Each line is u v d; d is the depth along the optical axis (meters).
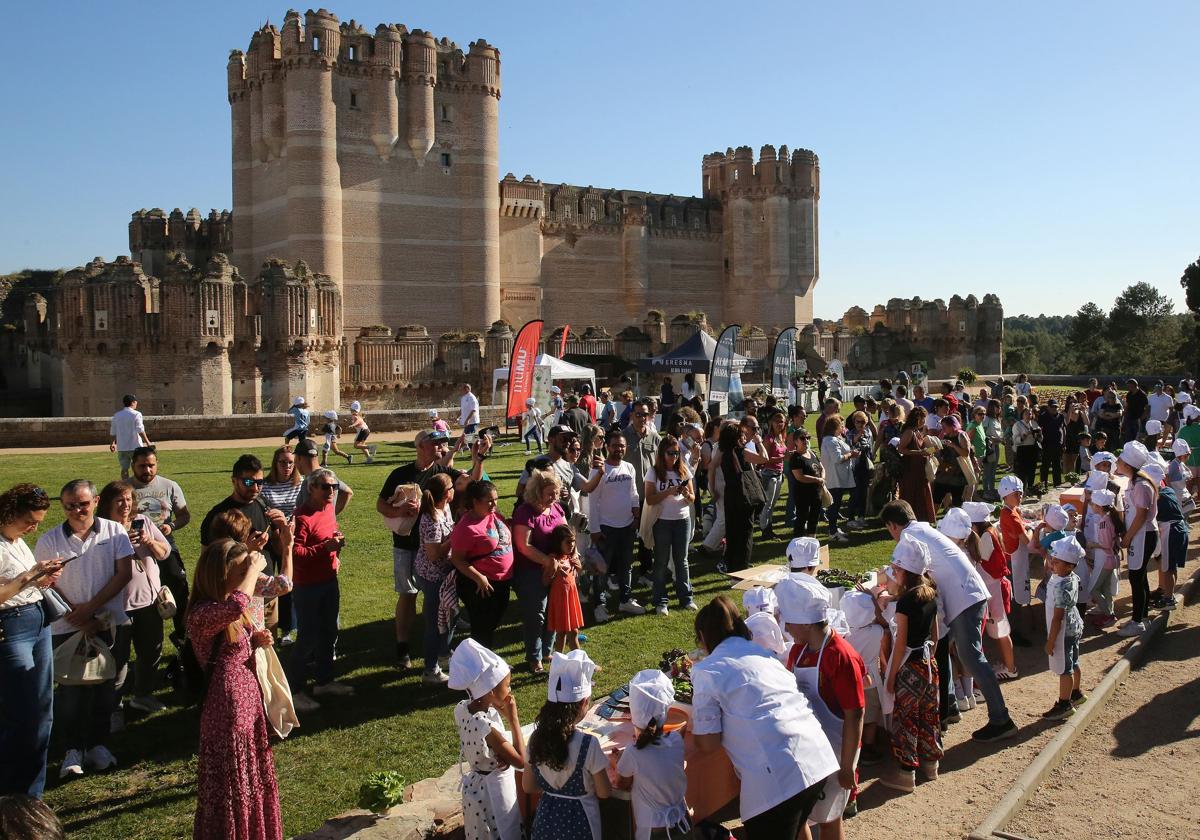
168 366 39.72
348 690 8.88
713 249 76.62
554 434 11.39
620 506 11.34
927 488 13.88
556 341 50.84
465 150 57.31
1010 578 10.92
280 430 31.11
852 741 5.70
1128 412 24.62
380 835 5.88
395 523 9.52
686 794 5.88
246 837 5.67
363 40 53.75
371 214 54.31
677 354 36.25
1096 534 11.20
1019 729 8.30
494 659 5.98
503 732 5.96
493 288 58.06
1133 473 11.23
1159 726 8.45
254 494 8.68
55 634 7.33
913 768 7.12
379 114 54.09
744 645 5.44
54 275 58.81
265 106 52.81
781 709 5.20
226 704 5.71
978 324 69.56
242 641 5.88
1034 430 19.59
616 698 6.95
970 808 6.86
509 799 5.93
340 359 46.03
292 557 8.53
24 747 6.57
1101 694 8.96
